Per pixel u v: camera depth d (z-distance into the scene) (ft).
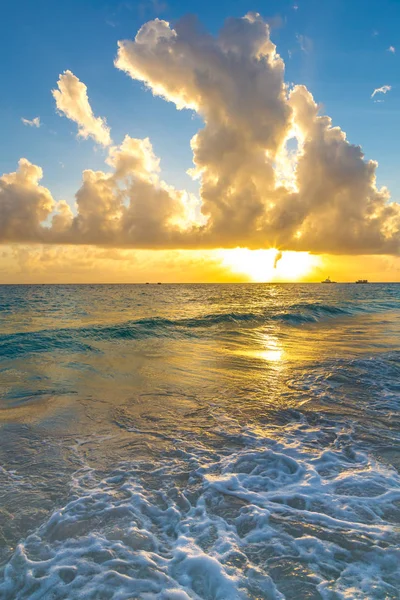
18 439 17.07
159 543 10.23
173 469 14.38
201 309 92.68
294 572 9.07
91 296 180.45
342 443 16.52
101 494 12.63
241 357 35.35
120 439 17.16
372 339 46.98
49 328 54.49
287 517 11.25
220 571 9.12
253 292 239.71
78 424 18.92
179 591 8.59
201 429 18.28
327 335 50.96
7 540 10.32
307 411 20.61
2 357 35.76
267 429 18.22
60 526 10.91
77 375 28.81
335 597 8.27
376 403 21.81
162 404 21.97
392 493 12.46
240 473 14.01
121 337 47.80
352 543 10.05
